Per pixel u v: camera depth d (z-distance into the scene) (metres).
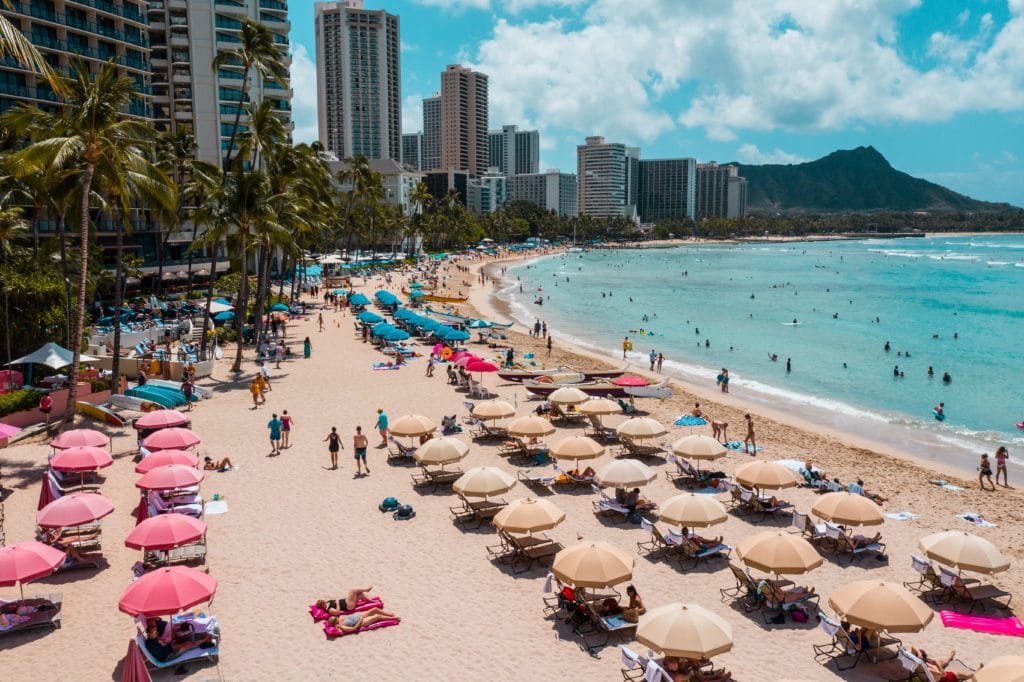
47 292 42.38
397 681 14.88
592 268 194.00
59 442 25.50
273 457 29.44
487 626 17.09
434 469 28.02
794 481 23.69
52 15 75.25
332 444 28.20
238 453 29.88
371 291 104.12
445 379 45.88
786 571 17.20
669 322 87.38
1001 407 45.81
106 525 22.23
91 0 79.44
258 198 48.00
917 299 113.56
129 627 16.75
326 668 15.30
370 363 50.94
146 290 83.38
